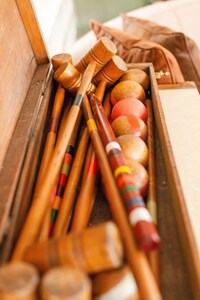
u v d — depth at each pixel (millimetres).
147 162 749
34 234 575
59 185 708
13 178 639
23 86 853
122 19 1522
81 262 490
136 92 883
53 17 1349
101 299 495
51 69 978
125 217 560
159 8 1748
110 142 692
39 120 799
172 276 599
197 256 529
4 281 436
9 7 829
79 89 827
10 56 805
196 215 754
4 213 575
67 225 653
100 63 888
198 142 899
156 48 1042
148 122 849
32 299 439
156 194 715
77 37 2252
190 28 1640
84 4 2219
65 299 423
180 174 830
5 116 731
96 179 715
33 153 724
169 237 646
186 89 1058
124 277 496
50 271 454
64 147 713
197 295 527
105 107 899
